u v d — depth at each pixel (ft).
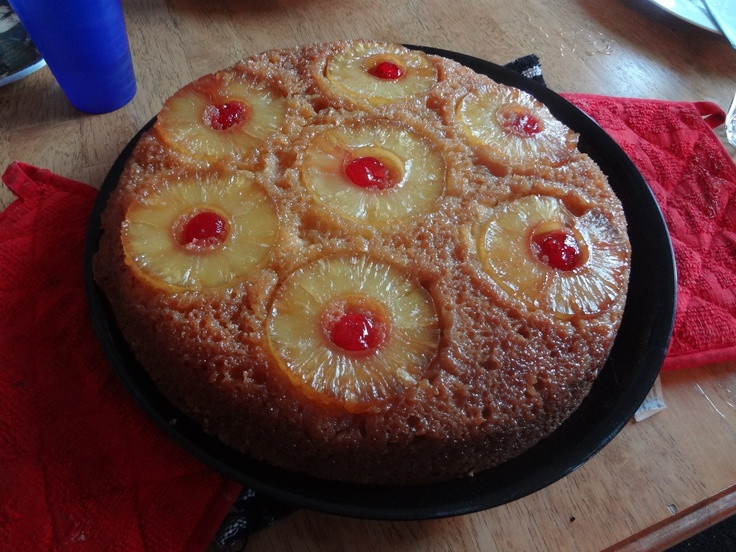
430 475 0.92
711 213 1.37
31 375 1.05
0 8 1.60
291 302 0.92
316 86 1.22
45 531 0.91
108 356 0.98
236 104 1.16
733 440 1.09
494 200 1.08
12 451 0.98
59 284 1.16
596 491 1.02
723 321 1.19
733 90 1.73
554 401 0.94
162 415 0.95
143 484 0.96
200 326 0.93
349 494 0.89
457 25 1.82
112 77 1.43
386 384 0.87
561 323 0.97
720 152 1.48
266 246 0.98
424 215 1.04
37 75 1.57
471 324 0.95
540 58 1.75
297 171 1.08
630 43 1.82
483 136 1.17
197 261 0.97
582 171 1.17
